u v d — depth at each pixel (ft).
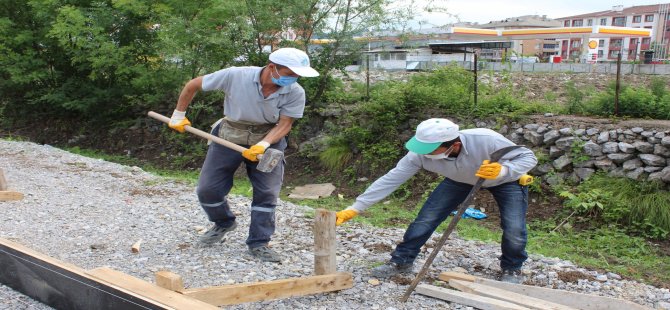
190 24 42.29
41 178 30.66
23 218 21.71
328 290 14.43
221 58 43.98
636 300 16.06
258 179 16.90
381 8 40.75
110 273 11.71
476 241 22.24
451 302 14.52
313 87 42.70
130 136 51.83
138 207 24.66
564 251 24.71
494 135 14.88
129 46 46.73
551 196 30.66
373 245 20.33
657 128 29.19
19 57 51.85
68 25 44.75
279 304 13.79
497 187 15.76
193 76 45.44
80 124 56.29
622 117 31.83
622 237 26.66
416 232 16.21
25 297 13.47
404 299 14.46
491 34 116.47
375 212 30.48
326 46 42.80
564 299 14.65
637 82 49.57
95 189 28.55
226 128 16.56
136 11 45.09
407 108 37.91
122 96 51.85
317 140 41.19
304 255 18.35
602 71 61.98
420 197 33.27
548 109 34.37
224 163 16.80
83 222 21.62
